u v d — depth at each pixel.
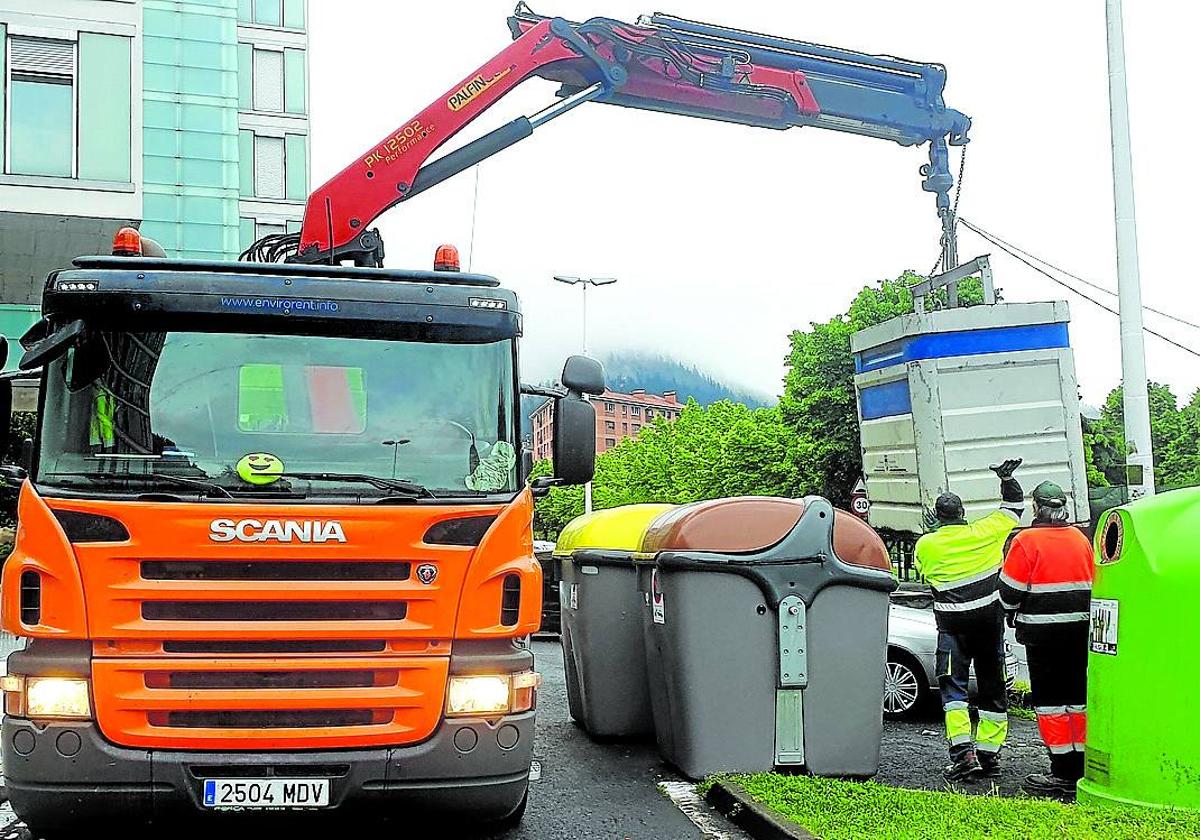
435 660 5.94
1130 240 13.40
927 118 13.70
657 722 8.68
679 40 12.66
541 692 12.67
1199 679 6.34
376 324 6.39
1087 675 7.18
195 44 34.88
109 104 22.81
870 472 14.45
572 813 7.32
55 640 5.73
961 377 12.96
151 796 5.70
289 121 45.09
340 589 5.85
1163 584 6.47
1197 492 6.73
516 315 6.56
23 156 22.30
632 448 81.44
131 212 22.64
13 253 23.69
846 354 31.27
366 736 5.84
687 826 6.97
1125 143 13.51
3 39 22.28
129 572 5.74
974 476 12.93
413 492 6.10
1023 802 6.66
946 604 8.44
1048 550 7.89
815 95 13.31
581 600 9.67
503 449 6.37
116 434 6.08
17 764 5.69
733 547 7.92
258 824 5.93
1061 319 12.98
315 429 6.23
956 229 13.91
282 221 44.47
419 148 11.22
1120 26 13.62
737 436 40.25
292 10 45.62
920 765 8.83
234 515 5.80
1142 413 13.17
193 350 6.22
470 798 5.98
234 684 5.79
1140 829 5.85
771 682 7.90
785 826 6.31
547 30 11.99
